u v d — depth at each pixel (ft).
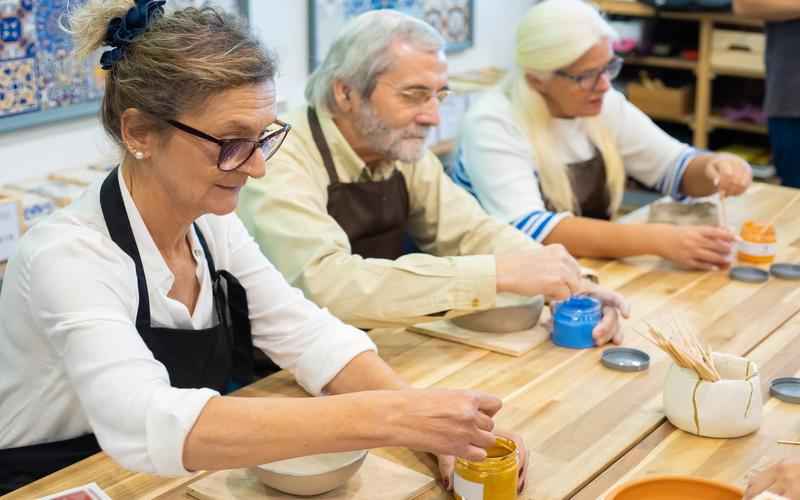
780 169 12.92
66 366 4.81
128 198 5.17
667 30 16.63
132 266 5.20
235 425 4.44
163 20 4.72
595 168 9.77
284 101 12.97
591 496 4.77
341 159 7.56
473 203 8.11
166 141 4.80
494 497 4.59
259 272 6.00
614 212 10.17
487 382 6.04
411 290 6.63
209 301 5.77
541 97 9.29
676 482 4.61
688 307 7.25
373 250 7.83
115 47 4.84
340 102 7.35
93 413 4.63
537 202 8.95
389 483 4.91
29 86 10.23
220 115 4.68
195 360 5.58
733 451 5.21
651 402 5.77
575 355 6.46
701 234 8.05
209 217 5.85
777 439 5.33
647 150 10.20
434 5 15.03
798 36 12.10
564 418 5.55
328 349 5.73
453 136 14.19
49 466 5.47
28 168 10.48
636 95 16.43
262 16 12.48
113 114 4.97
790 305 7.29
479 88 14.51
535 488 4.82
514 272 6.63
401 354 6.48
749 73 15.28
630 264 8.28
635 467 5.05
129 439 4.50
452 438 4.51
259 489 4.83
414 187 8.07
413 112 7.22
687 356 5.33
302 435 4.44
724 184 9.56
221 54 4.64
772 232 8.18
